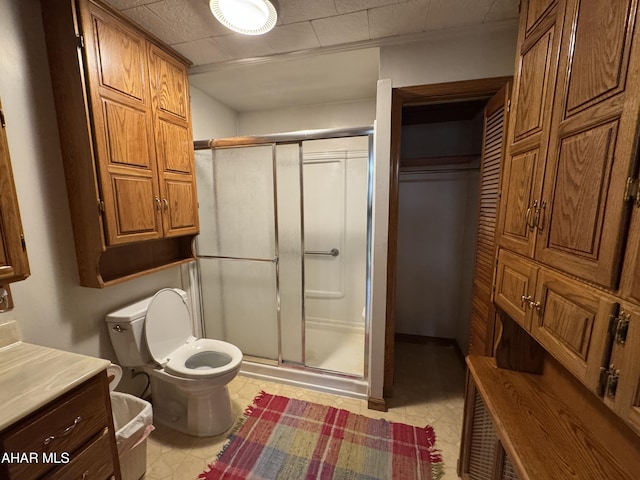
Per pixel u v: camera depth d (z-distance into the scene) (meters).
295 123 2.80
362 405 1.95
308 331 2.93
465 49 1.59
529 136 0.99
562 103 0.80
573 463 0.82
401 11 1.42
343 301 2.92
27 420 0.83
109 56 1.34
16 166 1.22
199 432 1.68
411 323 2.87
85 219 1.37
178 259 2.10
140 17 1.45
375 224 1.78
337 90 2.41
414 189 2.67
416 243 2.74
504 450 1.01
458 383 2.18
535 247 0.92
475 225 2.20
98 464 1.05
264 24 1.40
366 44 1.70
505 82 1.55
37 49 1.26
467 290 2.38
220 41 1.68
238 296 2.31
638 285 0.55
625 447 0.81
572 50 0.76
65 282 1.41
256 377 2.26
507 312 1.14
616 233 0.59
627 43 0.57
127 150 1.45
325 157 2.75
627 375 0.57
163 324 1.78
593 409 0.93
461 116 2.40
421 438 1.67
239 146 2.08
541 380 1.20
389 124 1.69
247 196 2.15
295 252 2.13
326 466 1.49
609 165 0.62
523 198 1.02
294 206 2.08
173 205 1.76
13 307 1.23
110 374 1.39
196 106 2.34
